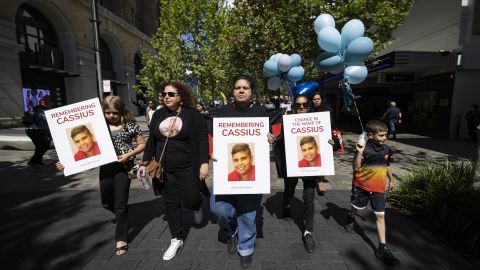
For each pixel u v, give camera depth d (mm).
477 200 3416
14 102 15727
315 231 3520
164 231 3592
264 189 2764
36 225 3805
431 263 2826
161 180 2887
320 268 2746
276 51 10844
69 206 4512
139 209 4348
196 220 3762
